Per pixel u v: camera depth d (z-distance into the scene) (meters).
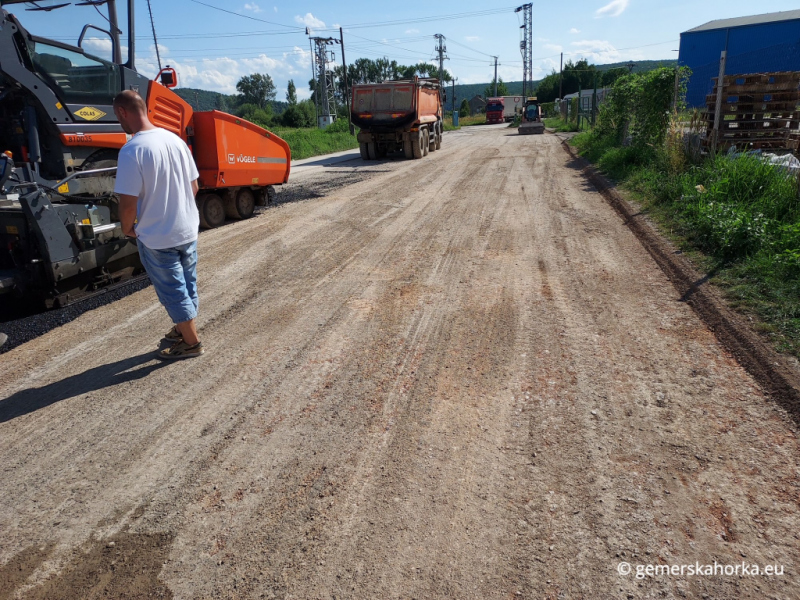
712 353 3.88
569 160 15.77
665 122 11.43
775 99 9.01
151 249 3.86
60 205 5.16
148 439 3.25
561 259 6.21
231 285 5.93
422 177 13.58
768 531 2.36
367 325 4.71
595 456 2.89
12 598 2.23
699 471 2.73
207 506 2.68
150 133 3.74
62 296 5.39
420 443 3.08
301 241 7.63
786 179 6.98
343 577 2.24
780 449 2.85
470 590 2.16
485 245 6.91
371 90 19.58
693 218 6.93
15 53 5.15
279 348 4.37
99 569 2.35
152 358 4.30
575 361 3.89
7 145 5.77
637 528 2.41
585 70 85.81
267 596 2.17
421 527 2.48
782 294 4.52
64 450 3.18
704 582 2.13
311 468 2.92
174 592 2.22
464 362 3.97
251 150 9.09
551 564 2.26
